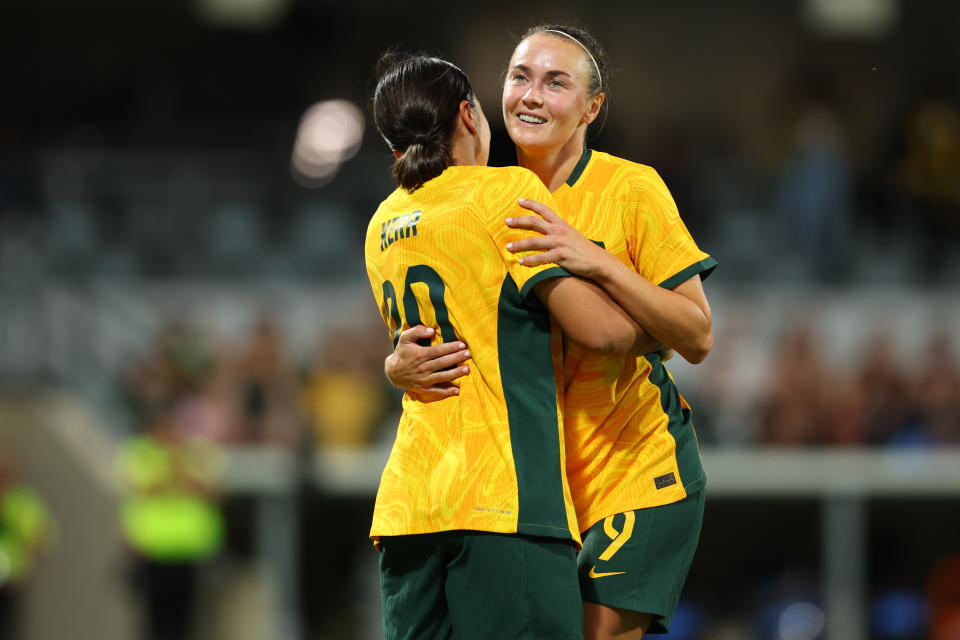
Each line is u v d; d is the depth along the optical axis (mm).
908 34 57344
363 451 27703
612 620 9344
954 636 24875
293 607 25156
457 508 8688
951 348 31188
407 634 9148
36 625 26938
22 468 28016
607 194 9391
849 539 25000
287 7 57625
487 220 8766
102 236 42219
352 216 43969
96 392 32750
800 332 30438
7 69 57969
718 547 26625
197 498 25266
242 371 28688
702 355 9109
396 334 9359
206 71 57844
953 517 25391
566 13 58156
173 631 24953
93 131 54312
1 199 43219
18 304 36750
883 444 27922
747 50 57844
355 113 50906
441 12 58344
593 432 9414
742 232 43438
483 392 8789
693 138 57000
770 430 28266
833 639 24984
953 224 44344
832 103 50312
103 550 27359
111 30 58312
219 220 43312
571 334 8664
